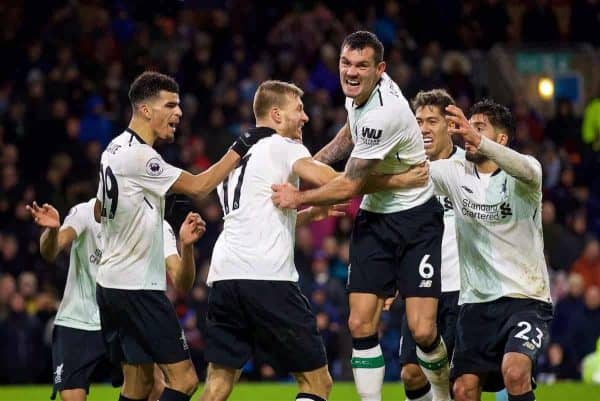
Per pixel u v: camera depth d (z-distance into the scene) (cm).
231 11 4288
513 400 1496
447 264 1795
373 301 1630
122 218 1557
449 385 1705
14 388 2667
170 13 4184
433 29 4484
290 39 4178
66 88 3759
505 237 1575
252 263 1534
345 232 3397
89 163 3544
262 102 1611
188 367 1584
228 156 1586
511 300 1579
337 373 3016
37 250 3219
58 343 1727
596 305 3123
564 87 4478
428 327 1606
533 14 4519
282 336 1541
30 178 3622
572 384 2750
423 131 1773
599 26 4578
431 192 1633
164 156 3550
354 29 4291
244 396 2469
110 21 4100
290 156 1567
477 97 4250
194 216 1630
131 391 1622
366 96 1598
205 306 3050
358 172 1559
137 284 1561
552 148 3922
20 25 3991
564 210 3728
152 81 1588
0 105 3762
